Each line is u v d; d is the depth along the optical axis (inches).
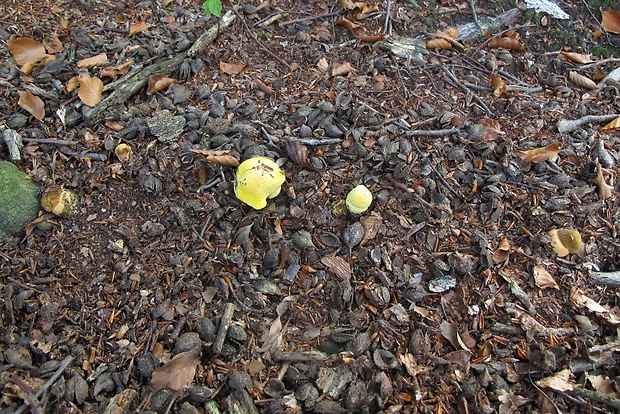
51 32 22.4
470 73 23.9
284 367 15.8
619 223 19.5
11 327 15.6
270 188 17.1
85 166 19.0
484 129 21.1
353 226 18.3
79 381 14.8
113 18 23.7
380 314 17.0
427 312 17.0
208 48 22.9
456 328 16.6
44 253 17.2
